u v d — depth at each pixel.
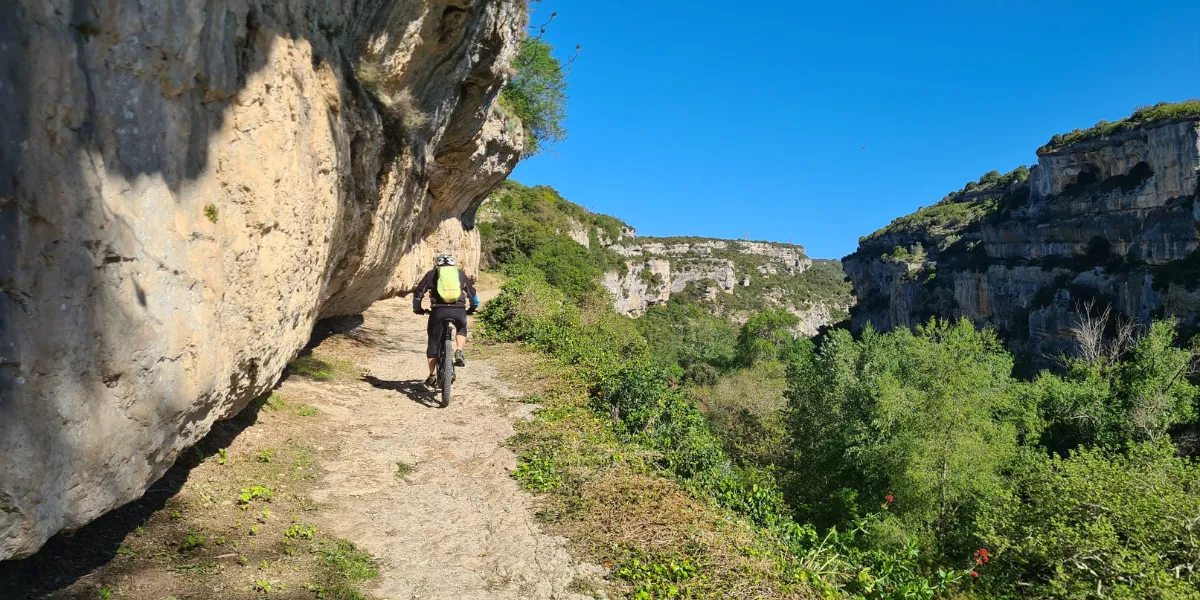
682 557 3.90
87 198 2.12
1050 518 12.06
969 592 10.20
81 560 2.88
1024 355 74.88
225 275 3.07
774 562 4.03
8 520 1.93
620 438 6.34
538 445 5.76
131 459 2.49
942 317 99.06
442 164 11.24
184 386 2.75
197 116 2.79
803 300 175.00
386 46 5.87
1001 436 20.23
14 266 1.88
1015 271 79.94
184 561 3.14
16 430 1.91
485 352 10.38
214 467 4.25
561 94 17.31
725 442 27.31
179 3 2.56
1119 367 30.80
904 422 20.02
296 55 3.79
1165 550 11.08
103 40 2.22
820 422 24.91
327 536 3.77
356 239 6.49
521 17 9.23
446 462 5.33
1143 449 15.42
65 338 2.05
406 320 12.78
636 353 14.42
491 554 3.82
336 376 7.36
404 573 3.51
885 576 4.54
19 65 1.89
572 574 3.65
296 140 3.82
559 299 17.38
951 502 18.27
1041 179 78.56
